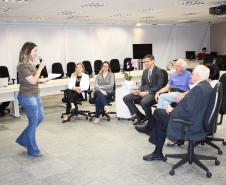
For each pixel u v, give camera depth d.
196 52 13.43
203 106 2.73
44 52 9.29
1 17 7.82
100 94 5.01
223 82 3.54
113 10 7.34
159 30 12.12
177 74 4.42
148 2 6.36
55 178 2.93
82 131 4.59
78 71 5.43
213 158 3.07
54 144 3.99
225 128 4.44
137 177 2.88
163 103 4.02
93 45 10.33
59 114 5.96
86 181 2.84
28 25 8.89
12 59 8.71
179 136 2.81
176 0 6.21
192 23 12.70
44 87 6.06
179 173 2.93
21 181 2.89
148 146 3.78
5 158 3.53
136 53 10.88
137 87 5.15
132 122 5.02
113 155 3.50
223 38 12.85
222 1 6.52
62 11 7.14
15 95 5.75
